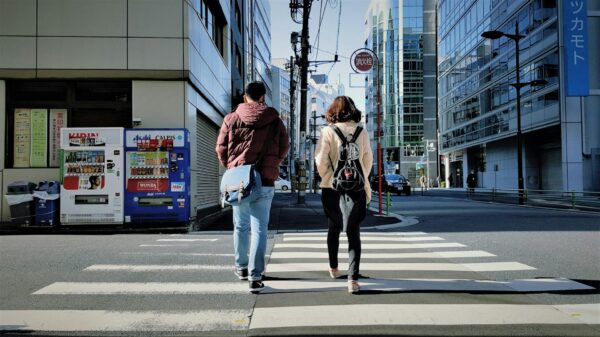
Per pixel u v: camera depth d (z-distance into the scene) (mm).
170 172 9008
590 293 3883
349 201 3889
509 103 29578
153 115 10242
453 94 42500
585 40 21938
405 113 60250
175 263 5320
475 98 36375
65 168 8789
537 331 2961
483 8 34219
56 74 10016
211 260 5520
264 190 3846
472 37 36938
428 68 60656
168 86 10336
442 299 3680
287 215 12430
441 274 4641
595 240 7207
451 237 7773
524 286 4102
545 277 4484
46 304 3605
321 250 6367
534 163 29547
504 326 3049
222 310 3432
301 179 17359
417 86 60500
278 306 3510
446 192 34531
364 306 3482
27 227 8781
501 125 30906
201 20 12055
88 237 8062
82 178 8805
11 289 4070
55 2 10086
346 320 3156
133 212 8891
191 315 3314
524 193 19109
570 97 23078
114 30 10211
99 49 10148
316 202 19219
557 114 23578
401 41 60656
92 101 10344
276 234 8445
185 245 6891
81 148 8836
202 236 8211
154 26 10320
